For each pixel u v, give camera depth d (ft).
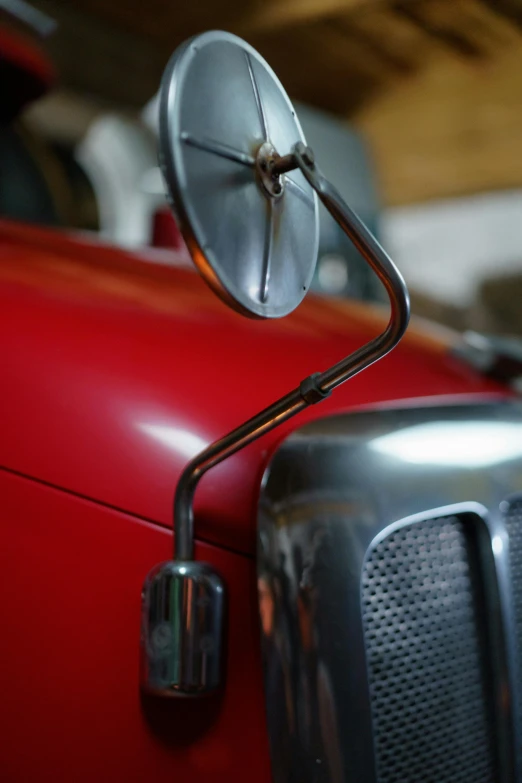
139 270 3.51
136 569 2.34
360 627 2.33
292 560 2.31
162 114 1.87
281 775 2.29
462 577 2.57
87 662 2.33
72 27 17.89
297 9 19.22
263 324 3.09
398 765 2.43
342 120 23.13
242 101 2.01
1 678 2.38
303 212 2.14
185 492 2.27
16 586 2.39
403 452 2.48
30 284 2.94
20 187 5.01
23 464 2.43
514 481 2.63
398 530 2.45
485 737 2.59
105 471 2.40
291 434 2.44
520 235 21.48
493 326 22.15
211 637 2.26
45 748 2.34
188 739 2.33
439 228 22.75
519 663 2.61
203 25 19.42
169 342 2.74
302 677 2.29
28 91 4.90
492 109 21.21
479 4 19.29
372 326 3.47
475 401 2.82
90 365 2.56
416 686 2.46
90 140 7.65
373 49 20.99
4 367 2.56
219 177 1.93
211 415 2.50
